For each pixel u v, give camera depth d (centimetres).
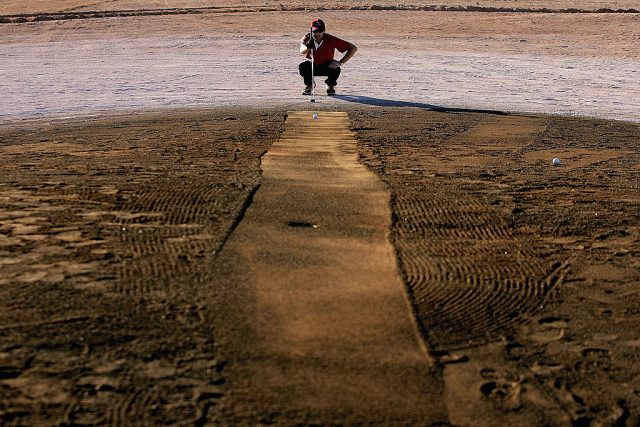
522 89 1997
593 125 1517
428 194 951
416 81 2103
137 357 543
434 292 664
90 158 1116
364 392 513
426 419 488
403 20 3444
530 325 619
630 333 613
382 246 763
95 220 814
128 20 3319
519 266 733
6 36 2989
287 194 921
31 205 862
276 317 605
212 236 770
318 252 739
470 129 1443
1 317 591
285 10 3753
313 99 1750
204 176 997
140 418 476
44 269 683
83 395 498
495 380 537
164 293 639
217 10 3756
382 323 604
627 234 840
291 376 528
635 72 2339
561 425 491
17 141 1263
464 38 3052
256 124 1441
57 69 2236
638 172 1123
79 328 578
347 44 1833
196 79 2073
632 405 517
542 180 1050
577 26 3269
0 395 495
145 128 1394
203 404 492
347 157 1154
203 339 569
